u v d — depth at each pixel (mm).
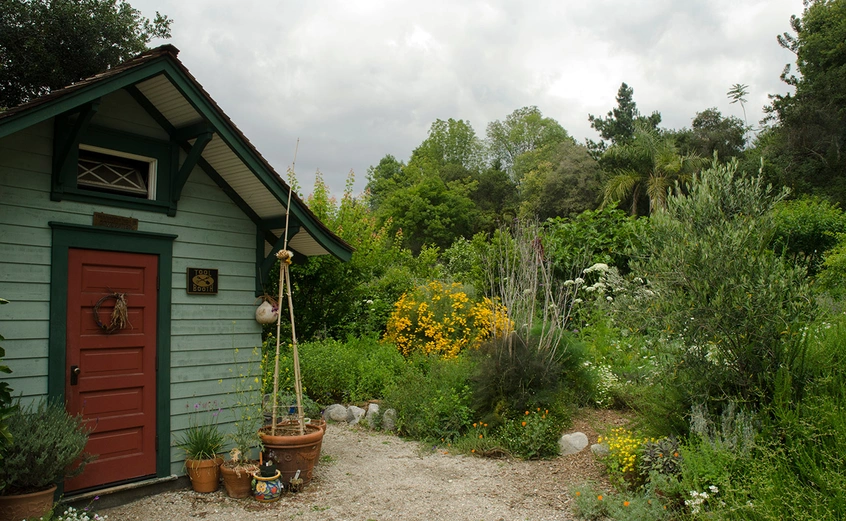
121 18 17234
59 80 15742
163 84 5055
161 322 5355
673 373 5613
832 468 4129
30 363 4602
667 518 4426
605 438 6176
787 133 28594
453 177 54562
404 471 6109
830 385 4836
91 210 4992
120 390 5090
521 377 7133
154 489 5238
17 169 4625
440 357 9094
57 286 4754
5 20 15469
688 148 30547
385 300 11977
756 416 4926
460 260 18906
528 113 63875
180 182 5398
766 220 5496
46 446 4133
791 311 5082
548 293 8070
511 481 5770
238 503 5117
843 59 28281
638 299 5988
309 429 5941
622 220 13016
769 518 3811
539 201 39062
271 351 9312
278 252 5754
